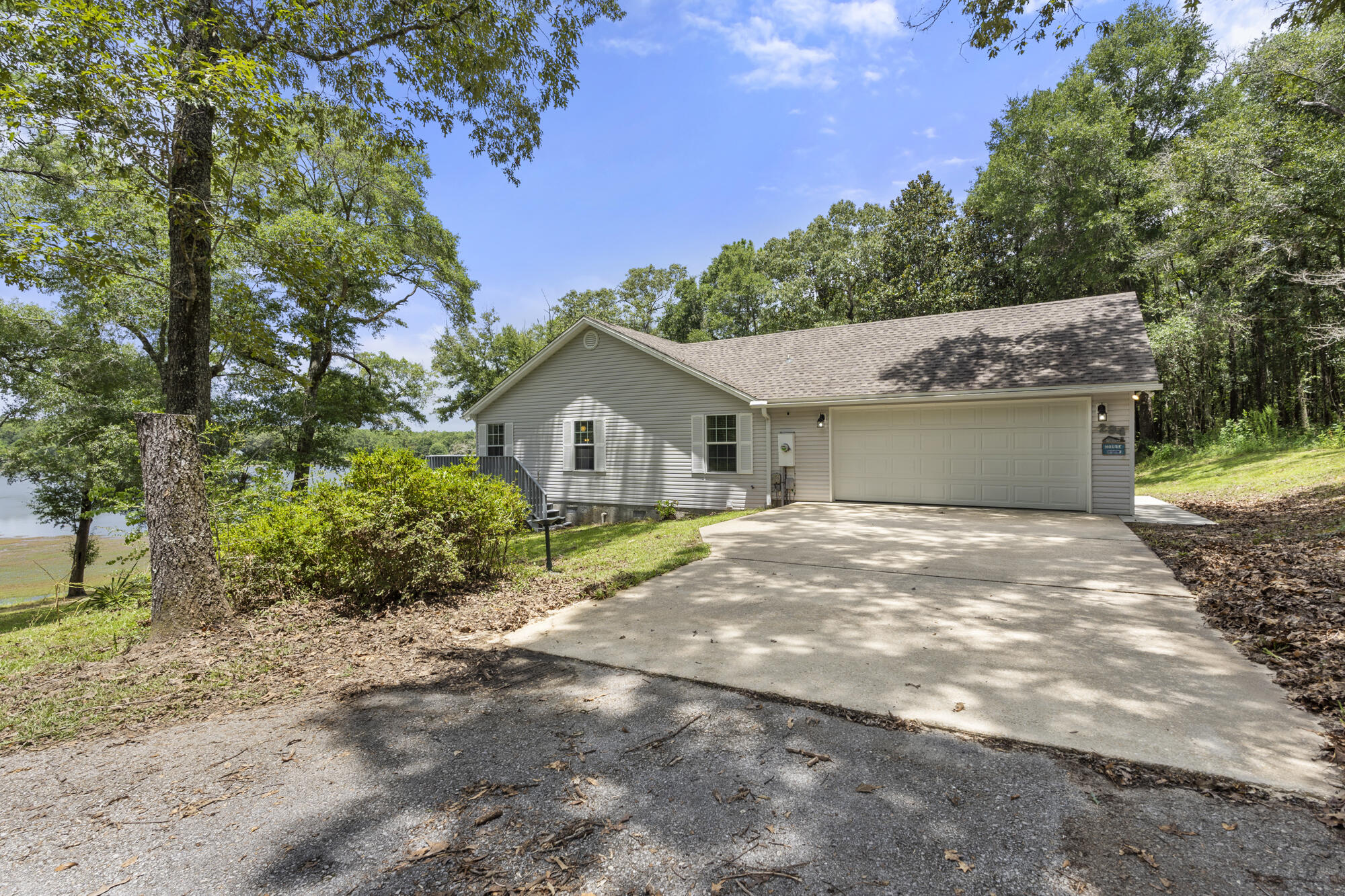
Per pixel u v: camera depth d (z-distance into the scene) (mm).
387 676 3775
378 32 7254
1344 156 11977
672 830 2117
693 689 3422
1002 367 11141
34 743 2992
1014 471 11055
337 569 5305
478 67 7594
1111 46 23828
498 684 3598
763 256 37406
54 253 5484
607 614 5051
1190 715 2906
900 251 27594
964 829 2082
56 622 6594
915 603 5059
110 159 5777
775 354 15305
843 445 12664
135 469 15758
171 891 1865
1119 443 10086
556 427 16000
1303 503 9422
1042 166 23141
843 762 2566
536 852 2012
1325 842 1969
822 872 1878
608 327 14891
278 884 1886
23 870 1986
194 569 4711
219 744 2922
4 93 4738
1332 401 20391
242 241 6211
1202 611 4613
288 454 18156
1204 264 17578
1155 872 1838
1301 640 3750
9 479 15969
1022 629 4297
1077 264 22547
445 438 36531
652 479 14656
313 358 18766
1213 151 14562
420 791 2426
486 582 6172
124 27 4863
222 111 5488
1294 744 2607
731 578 6199
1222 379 22859
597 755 2688
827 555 7219
